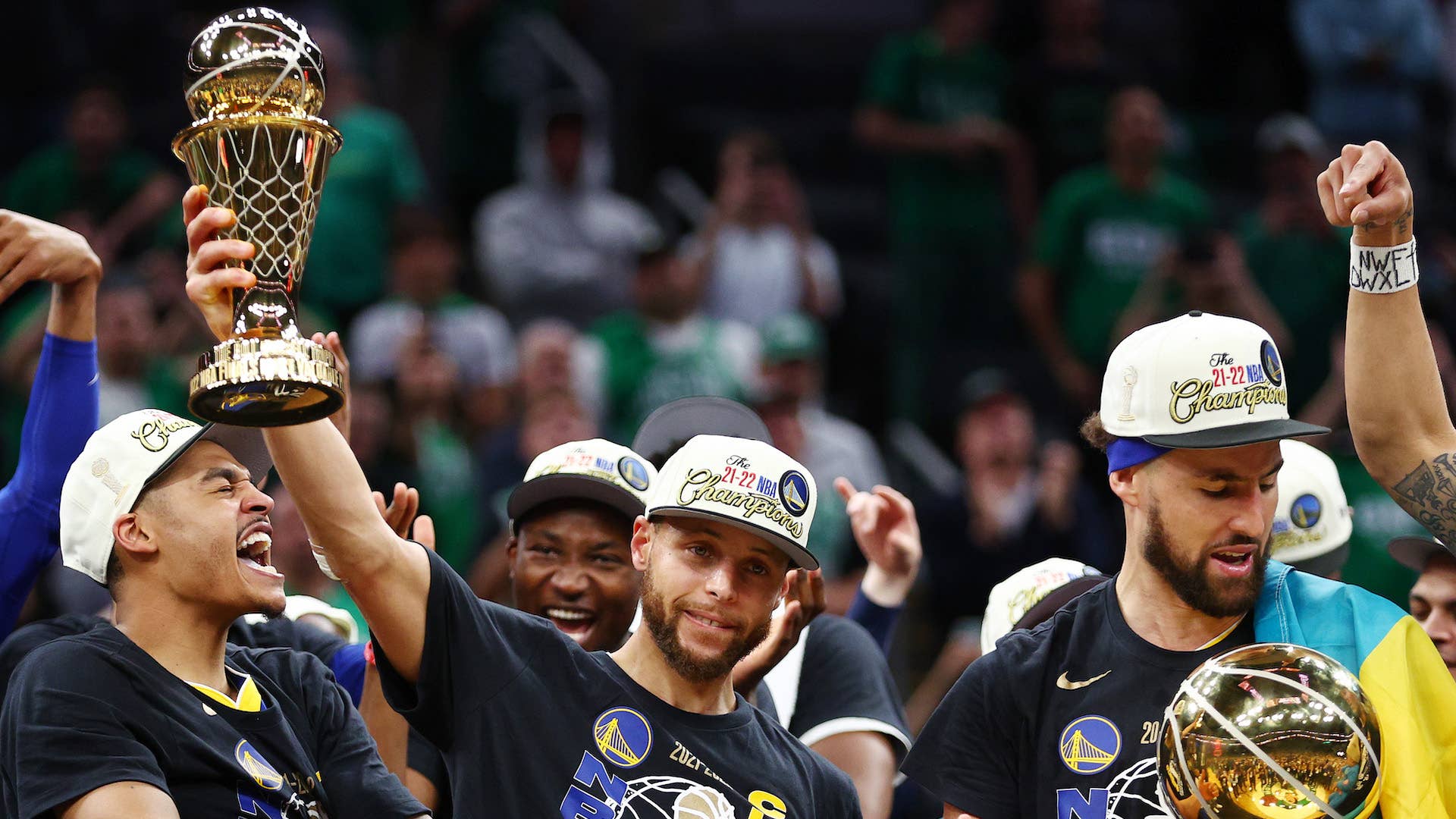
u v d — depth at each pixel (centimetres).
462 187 1936
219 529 566
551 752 548
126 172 1616
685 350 1480
